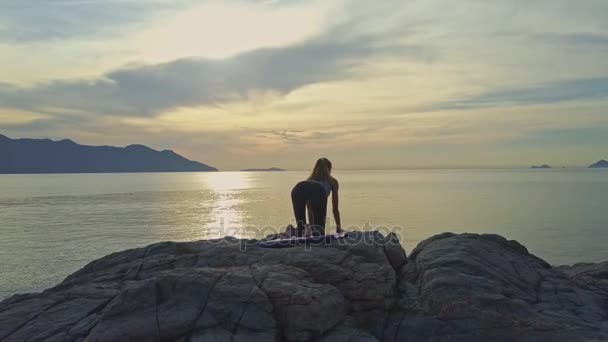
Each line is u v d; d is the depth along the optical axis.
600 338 7.13
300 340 7.26
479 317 7.60
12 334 7.23
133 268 9.61
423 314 7.98
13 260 63.56
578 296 8.91
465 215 127.50
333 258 9.15
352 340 7.23
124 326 7.01
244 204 184.38
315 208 10.73
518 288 8.90
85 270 10.35
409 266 9.69
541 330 7.29
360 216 126.19
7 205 180.62
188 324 7.09
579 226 97.69
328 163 11.31
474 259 9.32
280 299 7.49
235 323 7.16
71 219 125.56
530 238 80.19
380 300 8.20
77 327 7.30
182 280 7.71
